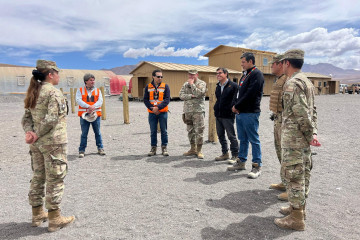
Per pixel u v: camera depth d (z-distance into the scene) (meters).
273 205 3.49
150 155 6.16
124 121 11.40
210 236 2.74
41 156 2.93
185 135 8.73
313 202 3.55
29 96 2.77
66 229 2.93
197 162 5.62
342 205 3.45
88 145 7.32
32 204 2.98
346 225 2.93
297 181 2.81
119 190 4.07
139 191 4.02
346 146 6.77
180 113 14.81
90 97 6.06
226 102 5.20
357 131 8.93
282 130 2.90
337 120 11.64
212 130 7.54
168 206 3.48
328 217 3.12
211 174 4.81
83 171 5.05
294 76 2.85
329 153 6.11
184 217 3.17
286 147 2.83
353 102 22.81
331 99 27.72
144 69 26.02
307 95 2.77
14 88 30.06
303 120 2.71
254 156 4.67
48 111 2.73
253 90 4.41
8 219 3.20
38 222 3.02
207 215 3.21
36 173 2.96
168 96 6.02
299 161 2.79
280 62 3.65
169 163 5.56
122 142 7.69
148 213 3.29
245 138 4.89
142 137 8.45
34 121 2.84
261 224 2.99
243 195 3.83
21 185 4.35
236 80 29.42
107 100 29.12
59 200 2.89
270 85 33.72
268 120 12.03
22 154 6.35
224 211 3.32
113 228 2.93
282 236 2.72
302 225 2.82
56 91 2.82
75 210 3.39
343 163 5.33
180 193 3.92
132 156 6.14
